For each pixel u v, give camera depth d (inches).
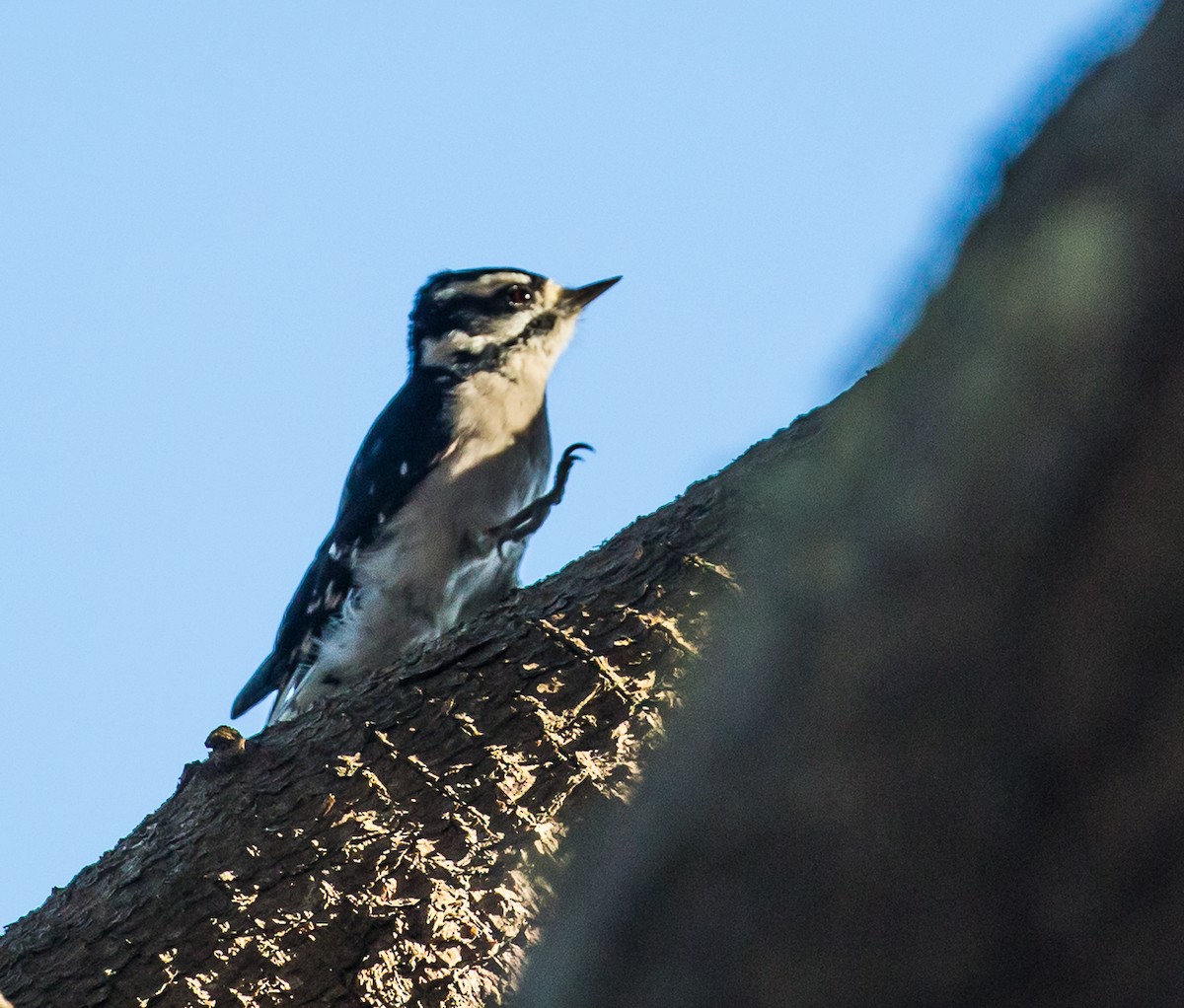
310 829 348.8
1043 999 132.3
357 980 327.9
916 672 135.3
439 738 357.4
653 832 152.7
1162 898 127.9
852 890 137.4
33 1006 336.2
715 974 143.4
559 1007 157.3
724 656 155.6
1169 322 126.6
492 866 337.7
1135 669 126.5
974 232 147.5
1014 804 131.3
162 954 337.1
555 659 363.3
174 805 367.9
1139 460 126.2
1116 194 133.4
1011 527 131.3
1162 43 135.9
